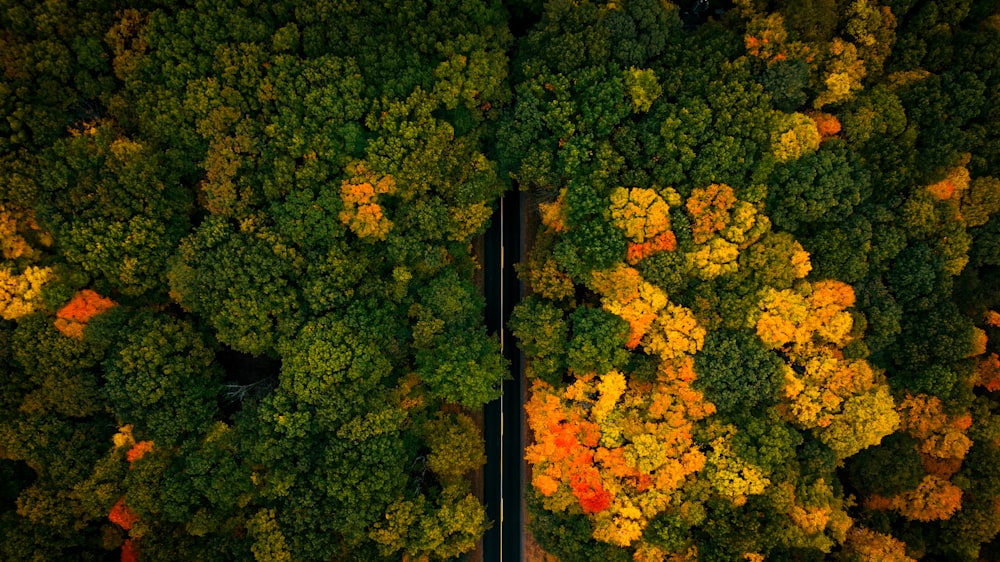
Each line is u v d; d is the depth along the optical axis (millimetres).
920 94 35812
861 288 37062
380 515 37344
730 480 36500
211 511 36406
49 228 34438
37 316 34469
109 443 36562
